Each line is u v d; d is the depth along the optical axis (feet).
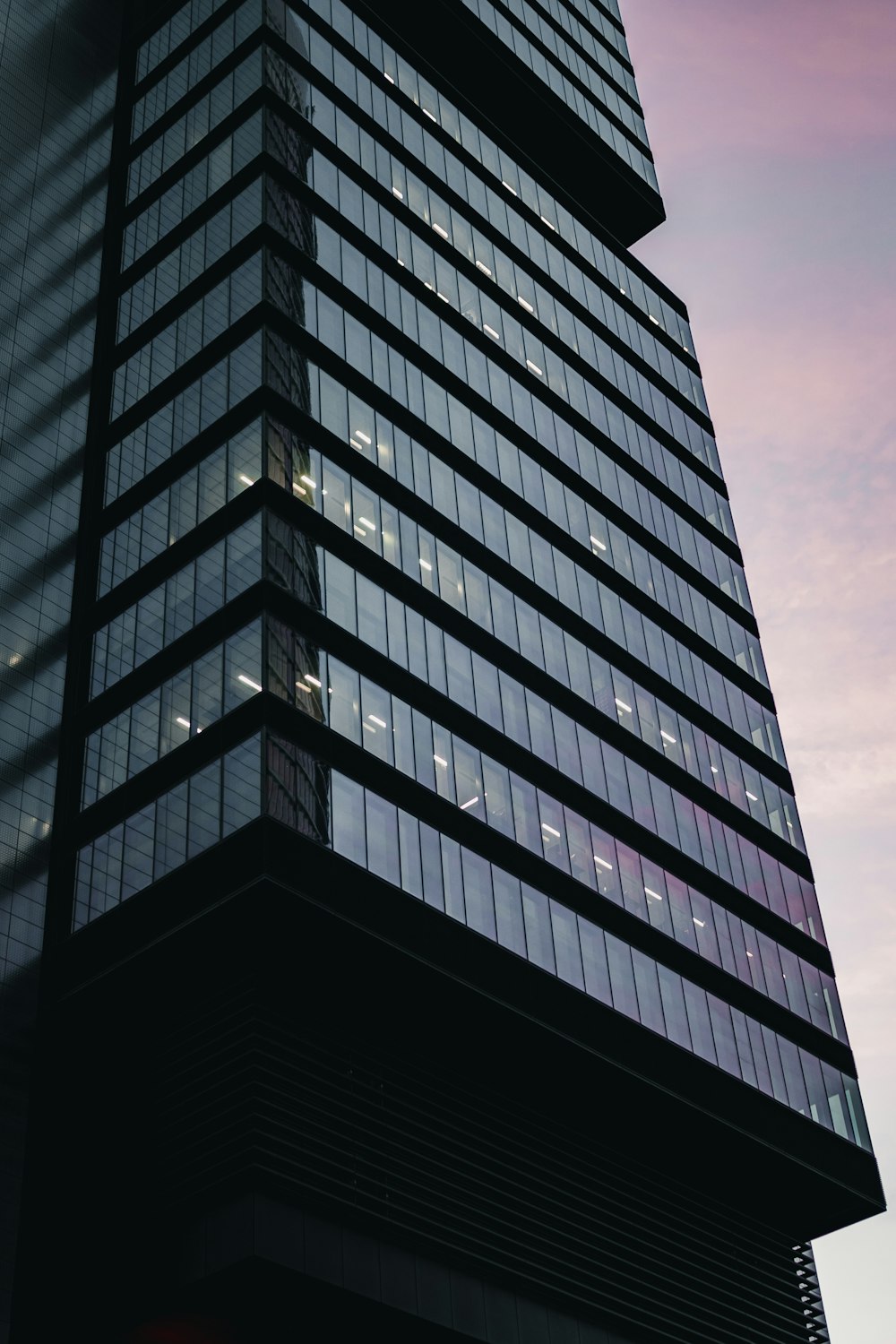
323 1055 145.18
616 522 229.66
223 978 146.61
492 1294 146.20
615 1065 168.14
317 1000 149.28
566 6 324.80
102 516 184.85
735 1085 185.16
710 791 213.87
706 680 228.63
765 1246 190.29
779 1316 180.24
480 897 163.02
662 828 199.31
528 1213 154.61
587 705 197.98
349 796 153.99
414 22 270.46
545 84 294.25
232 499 169.68
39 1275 138.82
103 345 200.13
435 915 155.84
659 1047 176.65
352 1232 136.56
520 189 255.29
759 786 226.38
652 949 184.75
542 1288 150.51
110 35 231.30
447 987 153.48
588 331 253.44
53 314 195.00
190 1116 138.82
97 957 150.30
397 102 232.12
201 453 177.06
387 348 199.00
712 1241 180.04
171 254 201.16
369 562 174.29
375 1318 138.10
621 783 196.34
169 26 228.84
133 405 190.90
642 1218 169.78
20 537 175.73
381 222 212.64
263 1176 131.13
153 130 218.18
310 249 195.83
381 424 189.47
